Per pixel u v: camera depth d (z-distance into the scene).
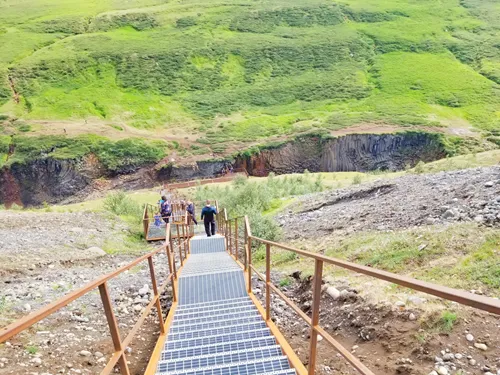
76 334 5.89
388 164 64.75
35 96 85.38
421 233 8.06
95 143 65.31
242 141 68.88
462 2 145.88
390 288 5.92
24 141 65.25
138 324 3.53
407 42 113.62
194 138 71.44
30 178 60.78
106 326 6.40
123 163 62.41
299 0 145.88
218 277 8.20
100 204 31.64
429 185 13.70
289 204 19.67
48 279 9.29
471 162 29.56
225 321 5.63
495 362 4.08
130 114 81.00
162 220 17.77
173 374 3.82
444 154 61.00
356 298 5.90
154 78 97.12
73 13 137.00
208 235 15.87
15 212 17.39
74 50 107.19
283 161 65.31
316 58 107.00
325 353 5.00
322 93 90.31
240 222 15.10
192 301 7.51
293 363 3.82
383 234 9.26
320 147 66.38
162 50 108.00
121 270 3.33
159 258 12.62
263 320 5.55
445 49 109.56
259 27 124.88
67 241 13.30
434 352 4.34
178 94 92.31
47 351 5.17
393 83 92.06
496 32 118.69
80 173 60.69
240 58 107.06
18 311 6.81
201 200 28.31
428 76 94.00
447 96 83.69
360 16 132.00
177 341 4.82
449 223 8.45
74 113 79.25
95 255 12.37
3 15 135.88
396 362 4.38
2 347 5.05
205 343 4.80
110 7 147.00
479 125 70.25
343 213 13.71
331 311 6.01
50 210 24.95
